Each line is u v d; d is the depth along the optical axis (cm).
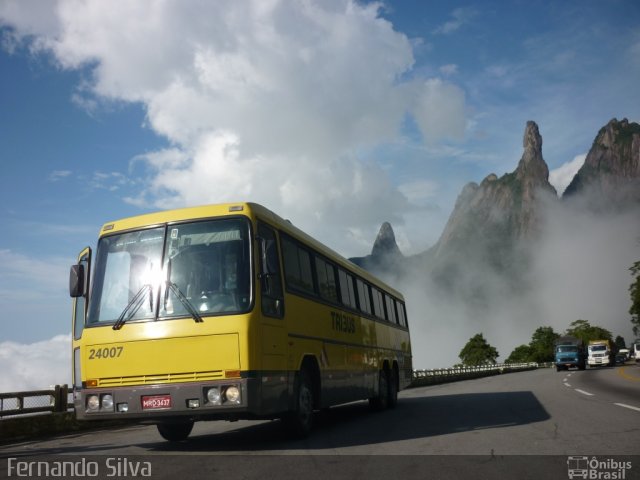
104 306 898
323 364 1115
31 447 1085
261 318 864
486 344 13350
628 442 821
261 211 952
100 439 1180
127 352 862
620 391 1848
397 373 1816
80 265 955
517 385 2611
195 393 827
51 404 1358
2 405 1226
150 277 891
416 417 1335
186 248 897
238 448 909
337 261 1323
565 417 1145
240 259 876
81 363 891
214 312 849
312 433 1089
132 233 929
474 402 1700
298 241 1089
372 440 959
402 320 2039
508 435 941
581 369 5228
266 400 855
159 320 861
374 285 1659
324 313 1161
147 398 842
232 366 827
